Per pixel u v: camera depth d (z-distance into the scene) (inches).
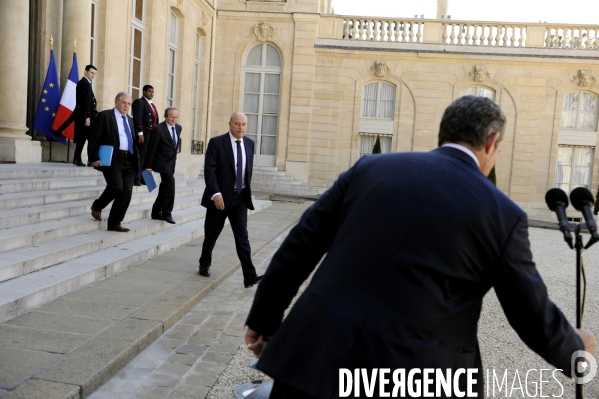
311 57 866.8
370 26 884.0
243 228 243.6
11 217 242.4
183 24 684.1
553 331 67.9
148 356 161.6
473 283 69.6
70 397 123.0
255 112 888.3
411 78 872.9
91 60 476.4
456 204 69.0
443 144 78.2
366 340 65.7
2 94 389.4
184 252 305.9
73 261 234.8
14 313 173.2
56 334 160.4
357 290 68.1
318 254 77.9
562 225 85.7
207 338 181.2
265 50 878.4
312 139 883.4
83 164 409.1
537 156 871.1
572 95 867.4
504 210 69.4
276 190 857.5
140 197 381.1
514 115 867.4
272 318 79.4
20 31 391.9
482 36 869.2
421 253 67.7
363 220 71.1
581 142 864.9
